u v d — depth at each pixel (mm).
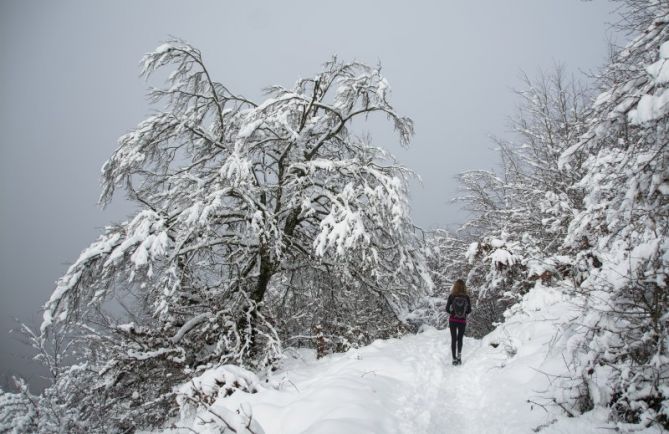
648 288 3318
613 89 3570
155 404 7250
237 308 8773
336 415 4223
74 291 7297
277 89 10734
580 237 5945
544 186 12031
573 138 10984
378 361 6395
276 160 10195
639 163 3346
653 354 3291
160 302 7543
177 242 7840
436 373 6207
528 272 8203
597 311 3541
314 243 8375
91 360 7809
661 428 2973
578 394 3717
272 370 8273
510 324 7098
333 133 10305
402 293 10508
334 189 9898
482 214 14109
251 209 8398
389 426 4188
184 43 9273
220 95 10258
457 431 4316
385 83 9406
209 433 3730
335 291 11094
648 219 3383
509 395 4625
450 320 6918
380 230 9812
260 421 4820
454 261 13812
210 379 5879
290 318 11211
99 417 6559
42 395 5789
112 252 7535
